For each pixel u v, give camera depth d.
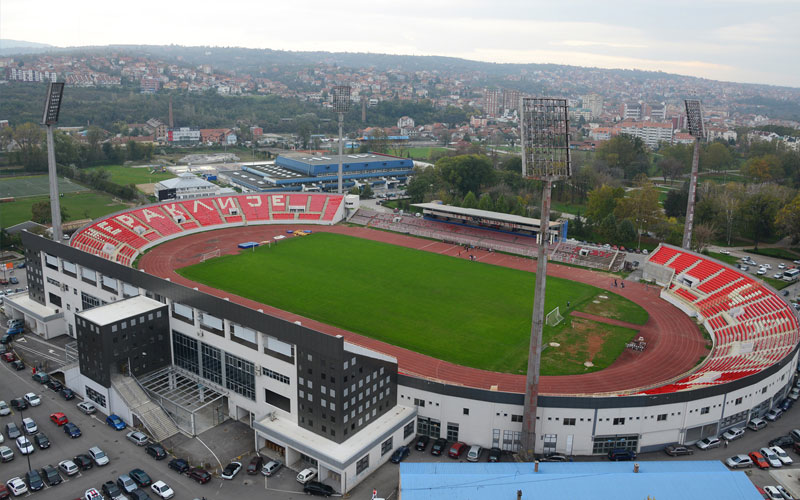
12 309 143.12
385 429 88.94
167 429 95.69
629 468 76.62
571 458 89.56
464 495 71.12
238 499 79.94
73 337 133.88
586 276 176.62
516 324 137.50
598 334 133.25
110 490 80.00
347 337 128.25
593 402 87.94
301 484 83.69
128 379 103.56
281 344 90.62
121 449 91.31
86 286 128.50
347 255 193.88
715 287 150.88
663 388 98.38
